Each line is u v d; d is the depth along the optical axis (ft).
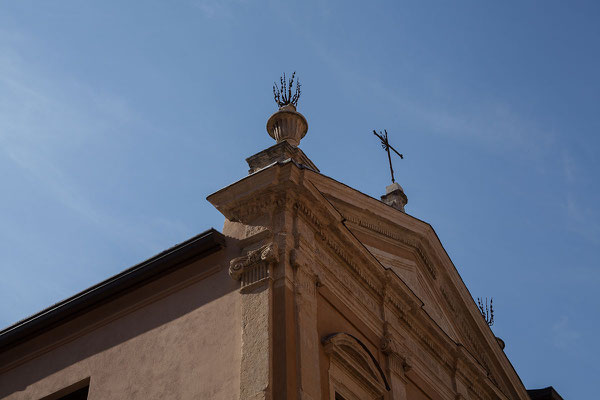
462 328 62.85
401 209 62.54
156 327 45.21
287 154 47.65
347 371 45.09
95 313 48.96
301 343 40.70
